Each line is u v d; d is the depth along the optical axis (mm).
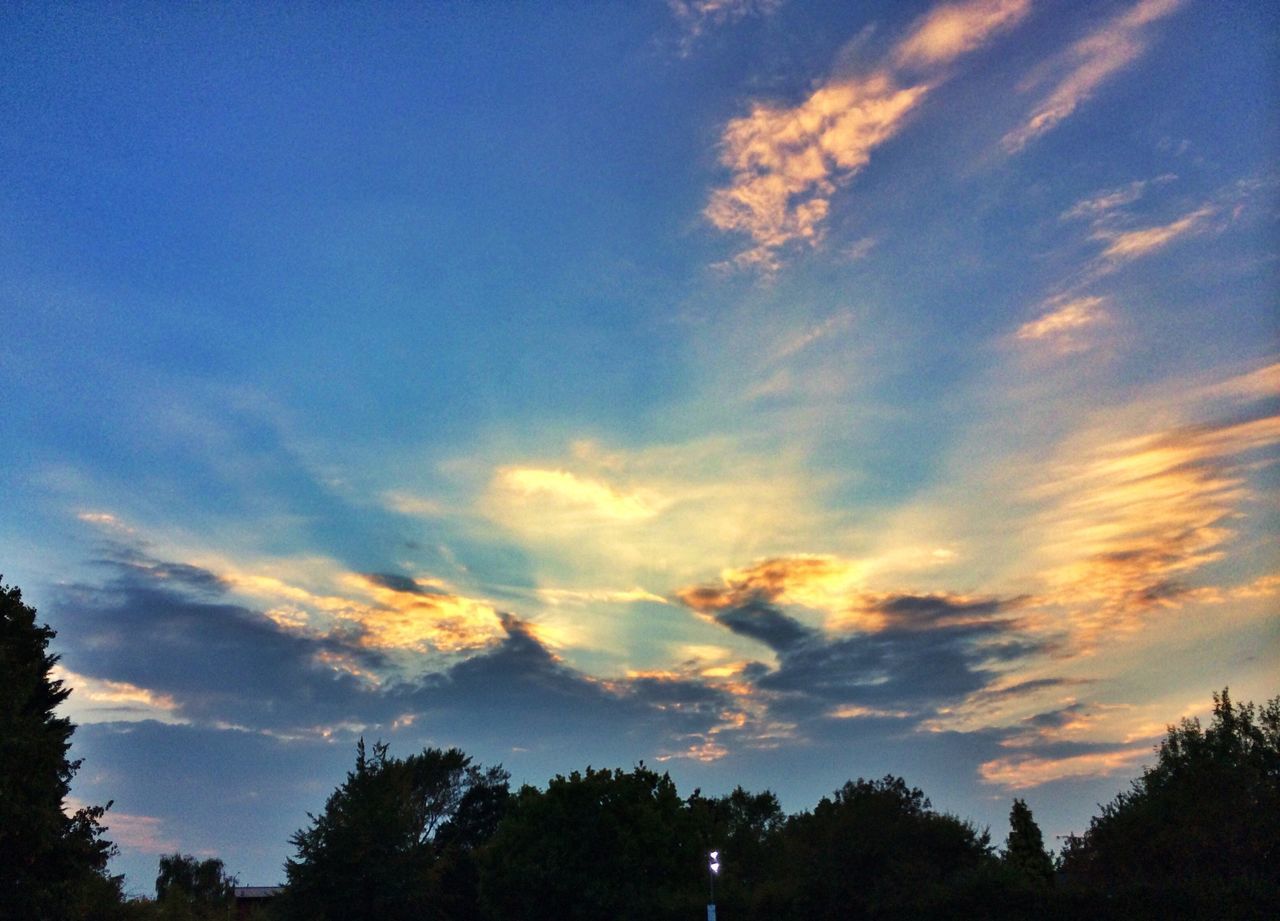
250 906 91875
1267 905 32250
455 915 71750
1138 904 35000
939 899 40406
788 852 53656
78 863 40688
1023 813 61062
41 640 45844
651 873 60219
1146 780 43562
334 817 57219
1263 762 41438
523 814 63062
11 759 36188
